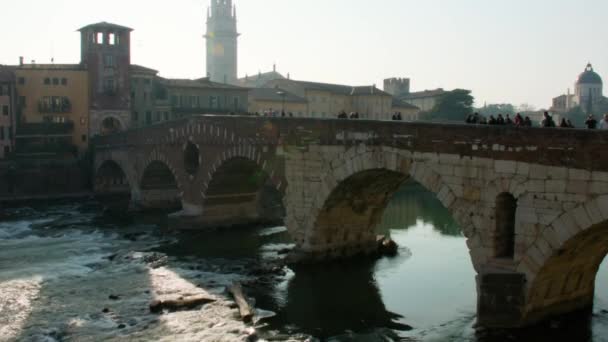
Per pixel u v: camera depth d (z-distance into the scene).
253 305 40.25
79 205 91.88
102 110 111.50
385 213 79.81
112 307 39.94
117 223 75.50
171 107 121.69
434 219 74.69
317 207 48.03
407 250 55.28
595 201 30.12
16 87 107.38
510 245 35.69
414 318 37.41
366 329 35.84
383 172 44.72
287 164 51.12
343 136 45.12
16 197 94.19
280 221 72.62
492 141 34.53
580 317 35.50
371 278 46.28
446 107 144.62
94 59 110.56
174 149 73.06
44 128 106.69
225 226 69.12
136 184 85.81
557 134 31.42
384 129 41.50
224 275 47.78
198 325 36.31
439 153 37.72
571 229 31.08
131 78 117.25
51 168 100.75
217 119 62.59
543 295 34.34
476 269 35.91
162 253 56.06
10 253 57.59
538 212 32.47
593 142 30.06
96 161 101.00
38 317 38.12
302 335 34.88
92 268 51.16
